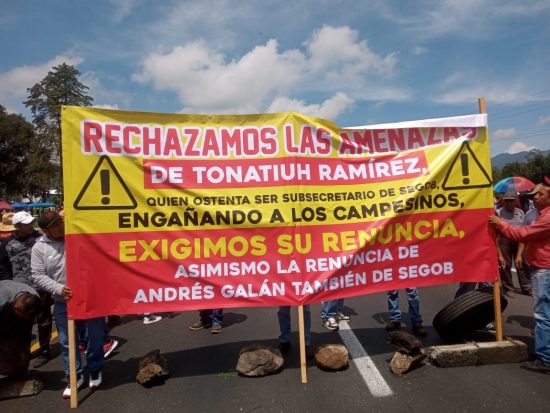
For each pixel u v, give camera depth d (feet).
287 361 14.64
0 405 12.15
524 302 21.63
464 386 12.18
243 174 13.62
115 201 12.94
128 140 13.12
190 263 13.28
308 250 13.69
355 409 11.14
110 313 12.81
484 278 14.80
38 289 15.64
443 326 15.07
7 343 12.68
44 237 13.08
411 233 14.51
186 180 13.37
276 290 13.47
